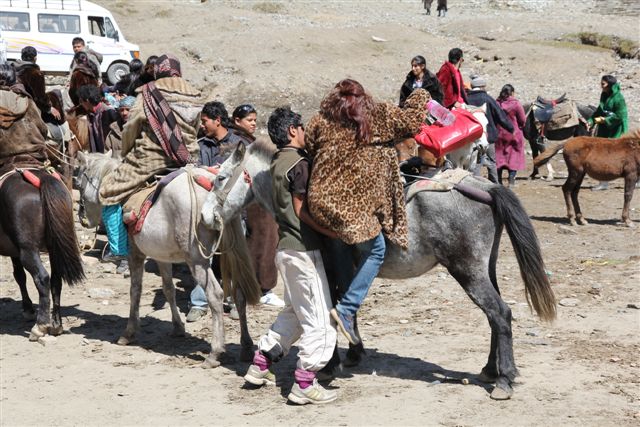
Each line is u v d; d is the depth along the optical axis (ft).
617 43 96.02
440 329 25.94
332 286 20.30
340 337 25.17
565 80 88.12
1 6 79.82
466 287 19.72
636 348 23.45
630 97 79.36
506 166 52.16
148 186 23.84
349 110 18.58
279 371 22.34
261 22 111.65
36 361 23.72
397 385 20.88
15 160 25.98
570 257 35.06
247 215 28.02
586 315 26.81
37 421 19.26
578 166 40.96
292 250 19.30
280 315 20.88
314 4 132.67
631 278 31.35
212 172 22.89
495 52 95.86
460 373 21.70
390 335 25.41
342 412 19.16
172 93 24.17
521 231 19.10
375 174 18.84
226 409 19.65
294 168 19.12
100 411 19.77
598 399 19.60
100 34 84.64
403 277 20.49
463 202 19.48
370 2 139.33
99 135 40.34
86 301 30.50
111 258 35.91
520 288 30.73
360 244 19.52
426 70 31.86
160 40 104.99
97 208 27.96
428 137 20.08
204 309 27.78
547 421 18.33
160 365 23.13
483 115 25.03
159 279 33.27
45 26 81.51
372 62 94.12
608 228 40.81
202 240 22.31
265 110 77.82
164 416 19.35
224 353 22.85
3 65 27.02
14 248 25.77
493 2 133.69
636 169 40.34
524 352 23.29
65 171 34.71
